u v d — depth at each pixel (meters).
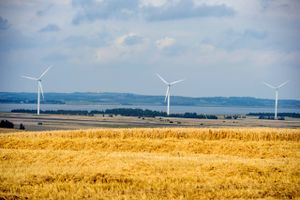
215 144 64.38
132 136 72.75
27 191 30.88
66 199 28.66
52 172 36.53
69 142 64.25
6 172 36.56
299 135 71.94
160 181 33.91
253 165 41.00
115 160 44.09
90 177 34.97
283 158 51.50
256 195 30.22
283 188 32.66
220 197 29.69
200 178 35.25
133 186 32.56
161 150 61.66
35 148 61.78
